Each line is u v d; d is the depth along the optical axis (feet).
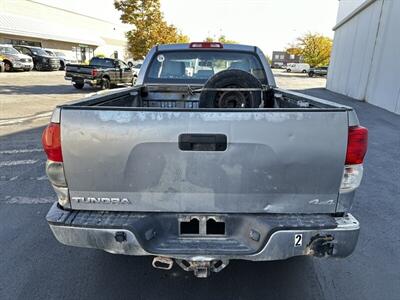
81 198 6.65
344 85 67.97
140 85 13.67
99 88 55.62
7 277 8.69
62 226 6.51
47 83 62.80
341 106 6.72
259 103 11.27
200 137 6.19
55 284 8.47
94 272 8.98
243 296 8.13
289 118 6.13
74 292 8.19
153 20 69.77
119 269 9.12
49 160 6.46
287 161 6.27
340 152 6.25
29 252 9.85
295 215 6.61
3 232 10.93
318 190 6.45
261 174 6.34
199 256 6.50
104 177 6.45
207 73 14.29
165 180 6.43
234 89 10.59
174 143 6.23
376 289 8.52
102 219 6.55
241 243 6.61
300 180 6.37
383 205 13.76
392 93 43.11
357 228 6.45
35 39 114.01
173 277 8.80
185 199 6.54
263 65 13.99
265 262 9.53
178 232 6.74
